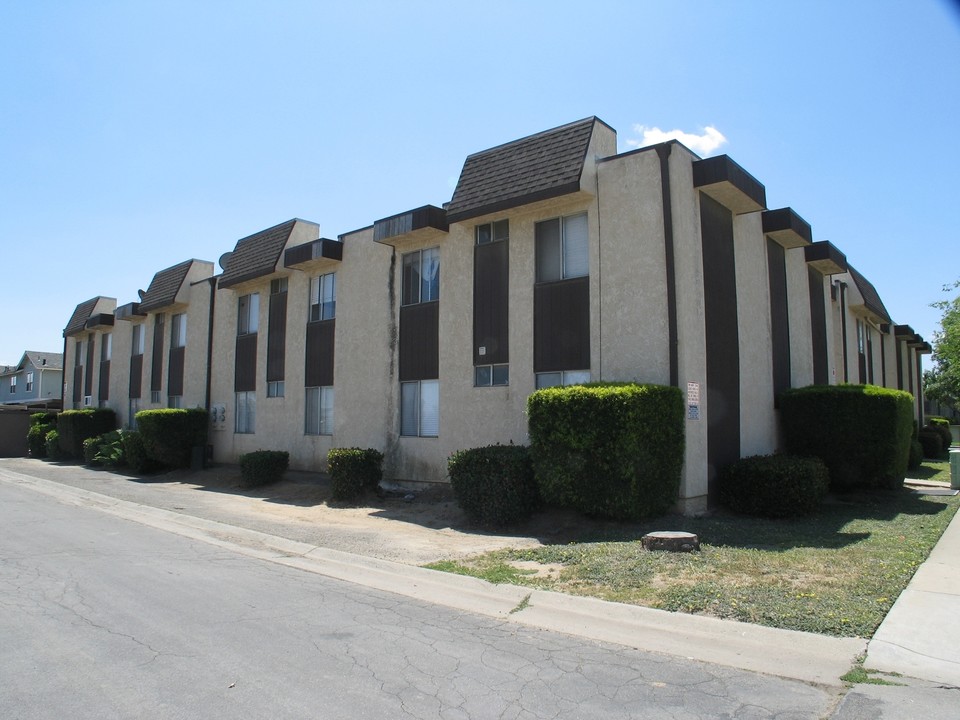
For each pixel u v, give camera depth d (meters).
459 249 15.24
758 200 13.45
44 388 51.28
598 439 10.54
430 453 15.50
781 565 7.89
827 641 5.44
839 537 9.72
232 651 5.44
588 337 12.77
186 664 5.12
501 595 7.34
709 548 8.92
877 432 13.99
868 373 24.89
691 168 12.50
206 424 22.80
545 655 5.45
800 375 17.11
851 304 22.61
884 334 28.23
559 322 13.23
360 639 5.84
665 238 11.91
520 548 9.80
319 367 18.81
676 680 4.89
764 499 11.58
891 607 6.26
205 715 4.22
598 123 13.26
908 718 4.21
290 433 19.59
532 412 11.28
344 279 18.28
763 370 14.85
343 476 14.94
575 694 4.63
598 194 12.88
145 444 21.88
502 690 4.69
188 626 6.11
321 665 5.15
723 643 5.62
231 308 22.62
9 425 33.66
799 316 17.41
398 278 16.75
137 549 9.97
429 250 16.11
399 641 5.80
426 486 15.49
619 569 7.89
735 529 10.36
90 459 25.91
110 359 30.39
